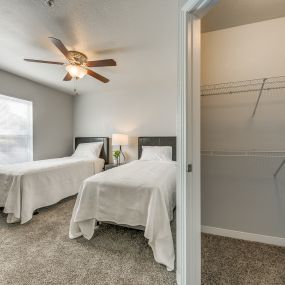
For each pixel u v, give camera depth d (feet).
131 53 8.32
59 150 14.39
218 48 6.38
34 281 4.44
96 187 6.38
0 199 7.90
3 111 10.82
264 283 4.31
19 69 10.11
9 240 6.18
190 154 3.96
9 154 11.09
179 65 4.10
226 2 5.08
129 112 13.94
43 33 6.76
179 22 4.11
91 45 7.60
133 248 5.74
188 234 3.94
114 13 5.71
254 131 6.06
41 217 8.03
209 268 4.77
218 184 6.40
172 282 4.42
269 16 5.70
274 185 5.88
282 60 5.78
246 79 6.11
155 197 5.54
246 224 6.13
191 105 3.97
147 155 11.69
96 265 4.99
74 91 14.44
